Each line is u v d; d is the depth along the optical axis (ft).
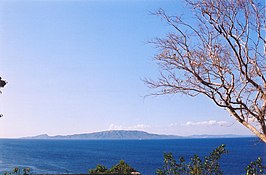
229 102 36.99
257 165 36.65
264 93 36.68
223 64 37.27
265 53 37.88
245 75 36.81
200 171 36.24
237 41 37.24
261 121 36.73
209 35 38.42
